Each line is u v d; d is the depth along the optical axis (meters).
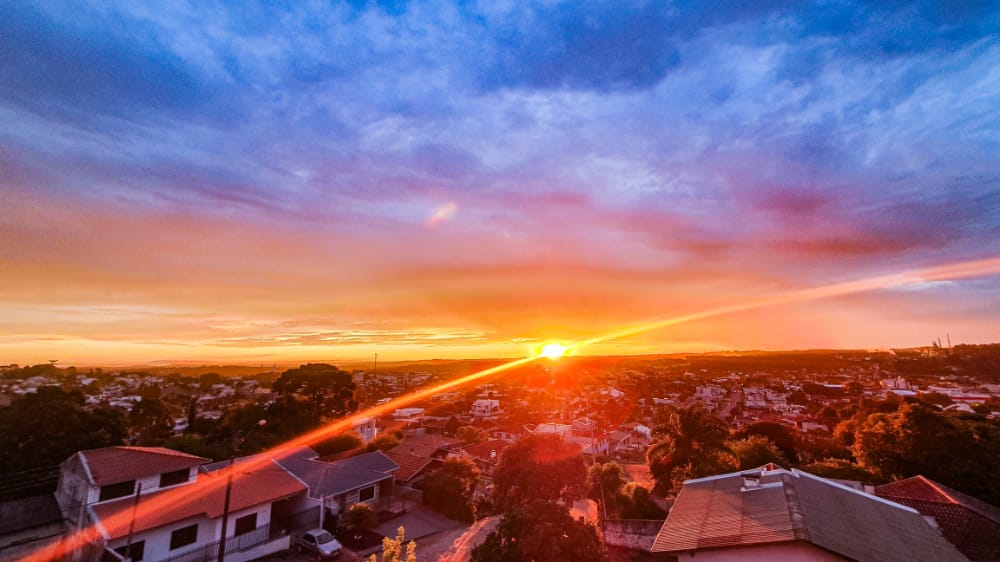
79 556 20.31
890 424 33.00
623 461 61.41
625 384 181.12
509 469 27.34
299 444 42.94
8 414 31.00
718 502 16.56
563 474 26.11
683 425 34.44
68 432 31.44
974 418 40.19
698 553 13.80
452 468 32.66
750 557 13.02
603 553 19.20
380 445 47.72
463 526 28.34
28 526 22.23
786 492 15.90
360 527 25.20
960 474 28.72
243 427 46.22
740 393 148.88
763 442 35.78
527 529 18.88
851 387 132.25
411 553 9.67
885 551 12.30
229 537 21.55
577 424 85.88
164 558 19.59
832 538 12.54
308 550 22.61
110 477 21.31
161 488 22.77
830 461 33.22
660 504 31.05
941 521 20.44
